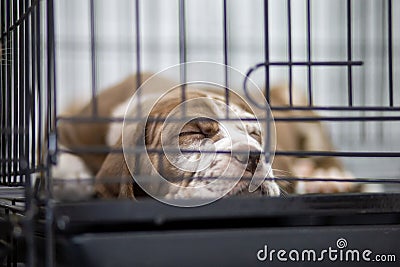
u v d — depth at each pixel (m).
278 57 3.16
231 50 3.10
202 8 3.05
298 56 3.20
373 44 3.18
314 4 3.19
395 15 3.15
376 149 3.05
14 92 1.49
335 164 2.46
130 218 1.08
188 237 1.11
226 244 1.12
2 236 1.37
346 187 2.28
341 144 3.05
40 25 1.27
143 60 2.94
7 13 1.57
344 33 3.21
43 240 1.13
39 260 1.15
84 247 1.07
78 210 1.07
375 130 3.07
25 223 1.08
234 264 1.12
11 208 1.30
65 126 2.17
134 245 1.09
